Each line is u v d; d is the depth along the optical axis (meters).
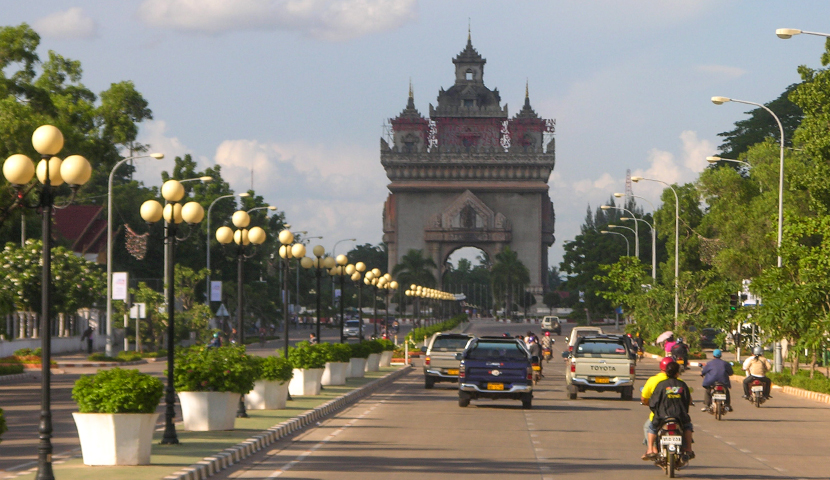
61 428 26.70
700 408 36.91
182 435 23.20
